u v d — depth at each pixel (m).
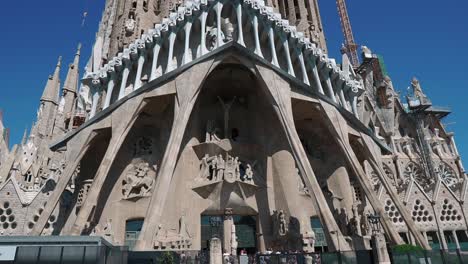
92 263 15.15
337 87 38.00
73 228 26.45
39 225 28.80
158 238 27.95
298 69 36.59
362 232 33.22
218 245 18.56
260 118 37.22
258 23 34.94
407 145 60.06
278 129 35.41
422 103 62.34
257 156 35.62
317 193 28.09
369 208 36.19
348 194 36.12
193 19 34.22
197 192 32.25
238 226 32.72
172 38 33.69
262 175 34.66
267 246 31.53
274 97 31.92
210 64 31.95
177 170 31.86
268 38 35.69
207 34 34.22
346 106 37.81
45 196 37.78
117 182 32.81
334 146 38.34
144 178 32.50
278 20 34.94
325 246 33.53
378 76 66.62
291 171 33.66
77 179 35.59
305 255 18.98
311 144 39.22
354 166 32.69
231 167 33.06
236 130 37.94
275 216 32.19
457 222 43.34
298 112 36.50
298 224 30.67
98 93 35.47
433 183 49.03
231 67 35.38
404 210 34.00
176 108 30.34
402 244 28.05
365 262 18.80
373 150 37.53
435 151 61.84
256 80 36.38
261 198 33.53
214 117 37.44
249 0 34.22
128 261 20.03
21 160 59.84
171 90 31.36
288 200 32.19
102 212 31.44
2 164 62.12
